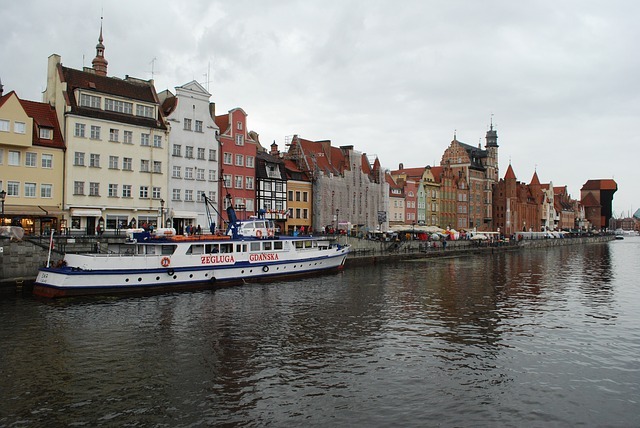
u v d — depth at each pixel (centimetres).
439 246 8512
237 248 4325
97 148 5191
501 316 3147
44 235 4100
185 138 5981
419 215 11006
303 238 4869
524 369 2103
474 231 11212
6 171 4609
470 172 13175
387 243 7275
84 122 5091
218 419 1589
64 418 1584
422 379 1962
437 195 11706
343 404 1712
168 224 5747
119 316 2983
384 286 4400
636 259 8281
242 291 3972
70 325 2744
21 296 3494
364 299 3694
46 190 4866
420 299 3734
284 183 7288
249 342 2461
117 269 3616
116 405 1688
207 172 6212
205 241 4081
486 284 4672
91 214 5053
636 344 2508
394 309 3328
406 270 5866
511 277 5303
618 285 4712
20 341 2425
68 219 4991
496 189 14512
